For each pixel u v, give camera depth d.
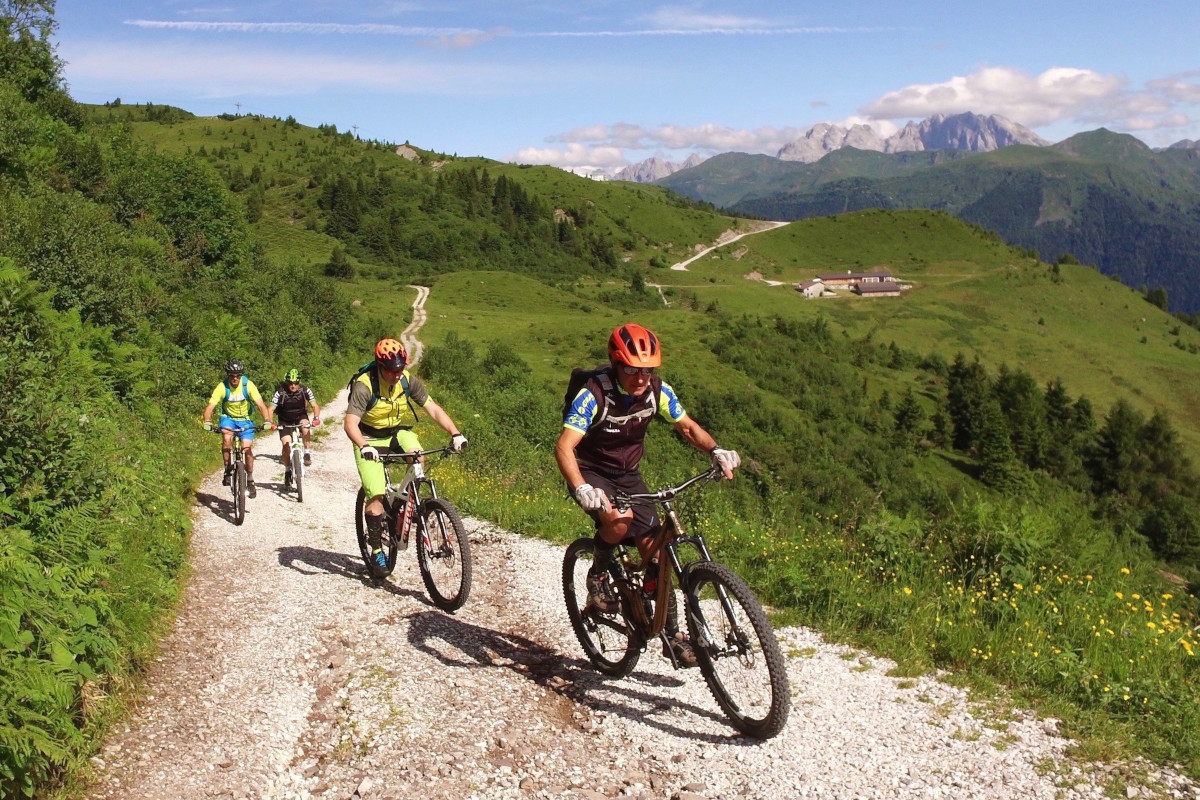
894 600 5.73
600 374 4.29
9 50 45.97
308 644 5.16
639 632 4.48
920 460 91.25
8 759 3.08
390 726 4.04
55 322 12.48
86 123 54.09
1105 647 4.88
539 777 3.62
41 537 4.78
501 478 13.38
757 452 70.00
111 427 9.70
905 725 4.02
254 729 4.01
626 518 4.31
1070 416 116.88
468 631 5.54
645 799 3.46
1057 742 3.81
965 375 121.12
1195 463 128.88
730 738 3.96
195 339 24.52
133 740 3.76
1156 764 3.62
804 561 6.63
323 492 12.78
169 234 45.25
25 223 18.20
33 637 3.51
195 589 6.25
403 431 6.66
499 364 74.69
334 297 54.12
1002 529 6.63
